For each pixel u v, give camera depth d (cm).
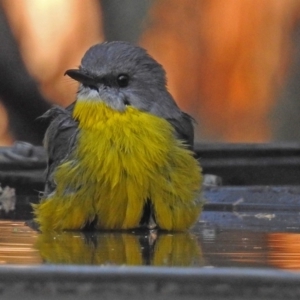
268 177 1348
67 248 748
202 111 1869
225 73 1873
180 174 972
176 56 1852
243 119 1880
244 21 1872
